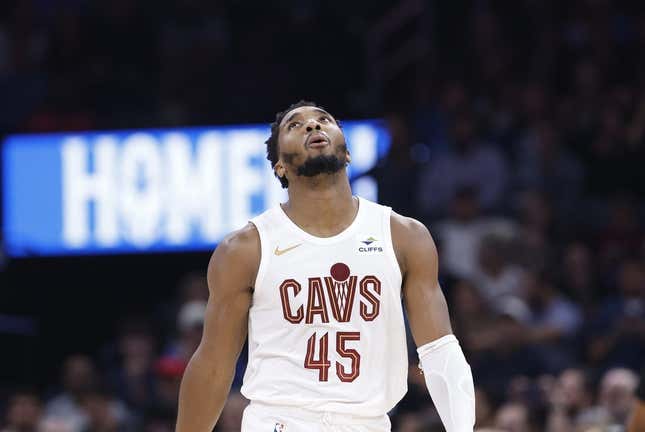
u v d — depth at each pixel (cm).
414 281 1050
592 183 2872
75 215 2855
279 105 3072
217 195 2847
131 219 2852
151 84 3164
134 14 3241
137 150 2852
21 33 3212
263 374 1024
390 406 1041
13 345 2750
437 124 2983
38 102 3081
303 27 3247
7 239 2859
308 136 1037
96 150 2859
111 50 3209
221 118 2906
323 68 3184
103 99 3091
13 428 2359
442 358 1031
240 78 3133
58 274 2886
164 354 2545
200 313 2414
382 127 2825
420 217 2762
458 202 2689
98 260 2892
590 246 2762
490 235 2573
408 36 3278
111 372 2541
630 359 2305
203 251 2872
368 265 1029
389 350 1034
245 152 2859
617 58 3077
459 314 2341
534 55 3150
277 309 1023
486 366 2280
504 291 2527
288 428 1010
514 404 2089
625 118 2925
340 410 1009
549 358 2298
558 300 2516
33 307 2870
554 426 2059
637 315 2373
